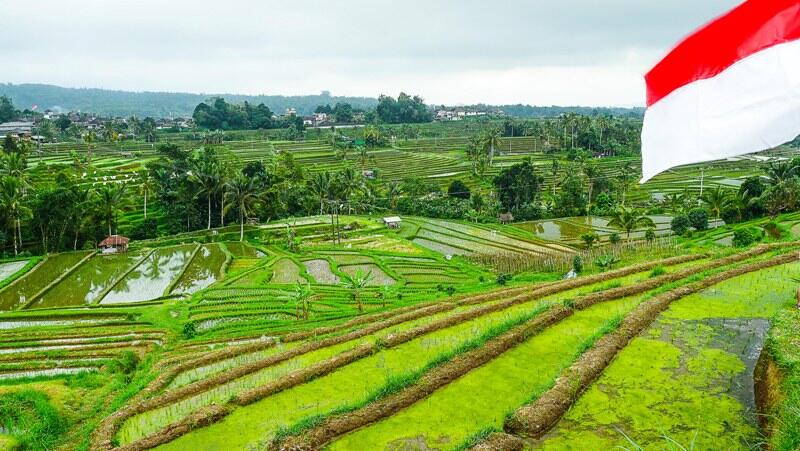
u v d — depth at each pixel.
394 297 41.03
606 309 23.48
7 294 44.69
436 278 48.19
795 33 7.55
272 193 80.69
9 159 70.69
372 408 15.27
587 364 16.52
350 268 52.25
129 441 16.39
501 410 15.47
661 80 8.42
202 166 75.19
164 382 22.42
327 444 14.00
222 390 19.61
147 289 46.34
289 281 47.47
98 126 189.38
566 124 148.75
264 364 21.77
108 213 66.75
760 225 57.22
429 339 22.05
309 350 23.33
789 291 23.41
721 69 7.95
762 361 15.81
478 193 91.19
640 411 14.34
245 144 151.50
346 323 29.64
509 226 81.00
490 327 21.58
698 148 8.03
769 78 7.64
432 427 14.66
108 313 37.84
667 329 19.73
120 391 23.12
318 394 17.62
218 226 77.06
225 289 43.81
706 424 13.61
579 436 13.36
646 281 26.53
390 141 171.50
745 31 7.77
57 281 48.34
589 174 95.19
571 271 42.94
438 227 76.62
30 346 30.80
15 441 18.02
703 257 34.03
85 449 16.42
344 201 86.12
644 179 8.53
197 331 33.38
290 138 167.00
